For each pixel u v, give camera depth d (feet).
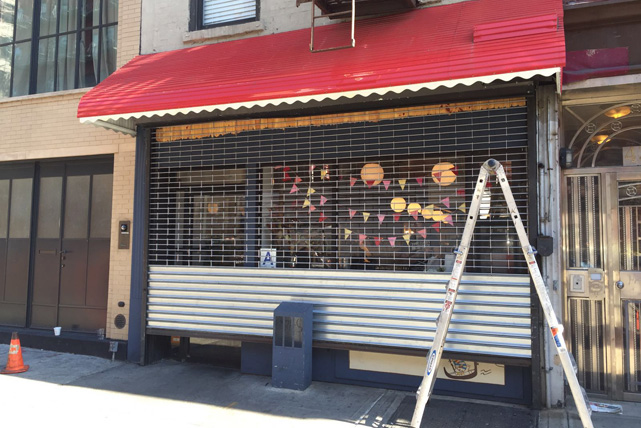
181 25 21.29
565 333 15.69
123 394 16.53
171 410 15.05
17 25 26.40
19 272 24.45
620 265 15.44
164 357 20.90
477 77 13.10
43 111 23.71
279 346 16.90
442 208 16.24
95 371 19.13
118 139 21.84
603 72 14.61
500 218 15.64
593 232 15.75
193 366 19.77
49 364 20.13
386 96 15.87
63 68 25.03
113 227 21.63
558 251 14.80
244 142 18.74
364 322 16.31
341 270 16.76
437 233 16.14
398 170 16.92
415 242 16.56
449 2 17.04
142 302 19.72
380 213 17.04
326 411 14.80
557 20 13.46
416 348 15.56
